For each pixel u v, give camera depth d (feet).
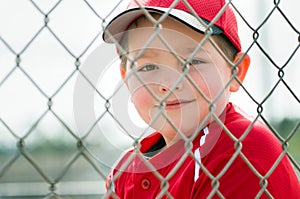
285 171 8.73
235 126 8.91
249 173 8.46
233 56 9.66
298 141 33.42
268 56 7.89
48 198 6.28
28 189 24.43
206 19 9.07
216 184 7.26
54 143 23.67
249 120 9.16
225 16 9.30
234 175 8.50
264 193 8.39
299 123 8.05
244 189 8.42
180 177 8.93
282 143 7.94
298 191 9.03
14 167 25.46
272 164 8.61
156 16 9.21
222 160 8.63
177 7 9.01
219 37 9.37
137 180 9.46
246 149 8.61
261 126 9.04
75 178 23.68
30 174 25.48
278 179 8.56
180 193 8.86
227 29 9.36
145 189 9.40
